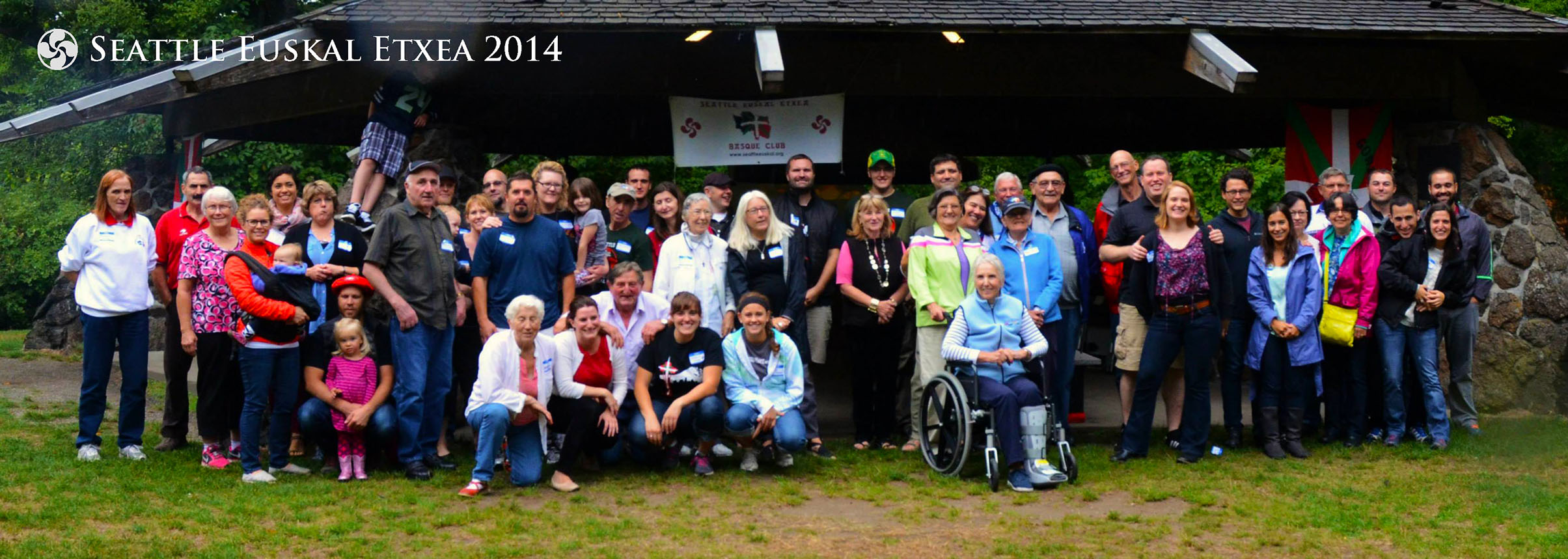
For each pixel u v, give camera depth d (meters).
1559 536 5.34
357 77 8.90
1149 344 7.02
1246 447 7.47
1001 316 6.68
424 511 5.72
